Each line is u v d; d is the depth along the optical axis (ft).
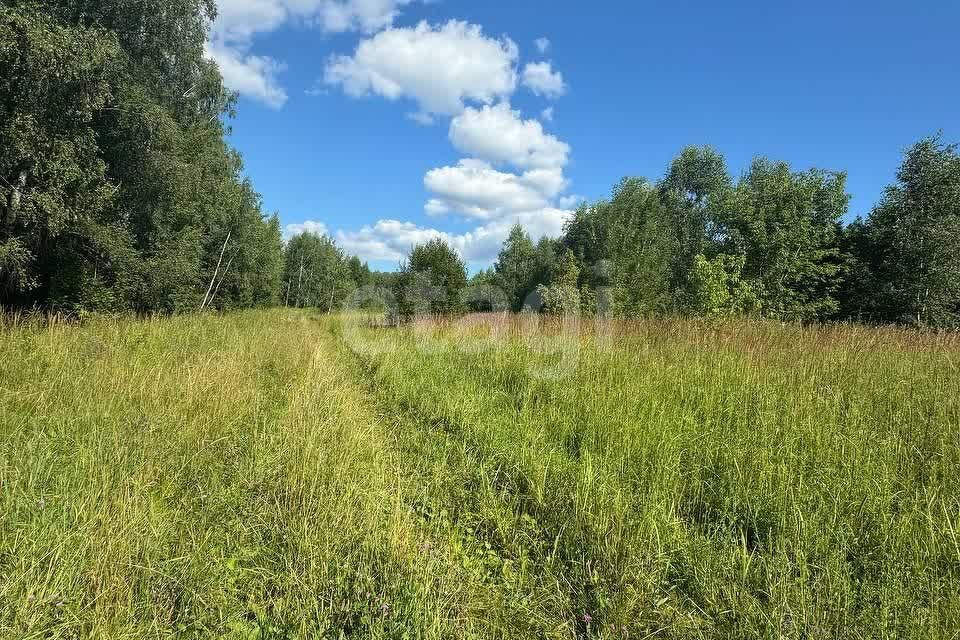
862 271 80.23
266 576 8.30
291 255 175.83
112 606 7.14
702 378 19.35
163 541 8.80
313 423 15.44
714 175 140.46
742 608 7.59
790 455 11.97
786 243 75.56
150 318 41.70
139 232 64.54
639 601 7.89
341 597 7.79
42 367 18.92
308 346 38.01
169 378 18.75
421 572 8.22
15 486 9.50
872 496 10.12
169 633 7.08
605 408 16.48
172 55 64.90
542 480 12.15
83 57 43.73
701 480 12.25
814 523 9.37
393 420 19.25
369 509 10.28
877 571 8.57
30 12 42.14
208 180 76.07
